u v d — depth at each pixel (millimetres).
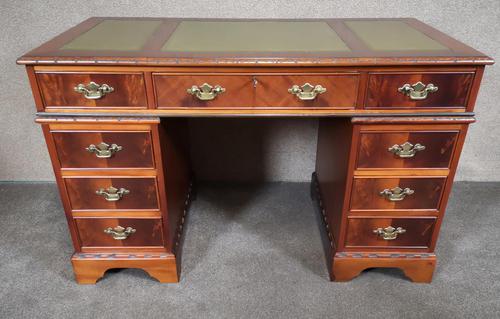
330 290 1378
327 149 1549
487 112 1795
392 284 1402
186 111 1134
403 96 1112
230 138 1874
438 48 1138
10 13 1607
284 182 1980
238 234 1646
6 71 1716
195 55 1072
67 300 1334
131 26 1409
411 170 1222
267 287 1389
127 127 1159
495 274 1438
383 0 1602
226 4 1618
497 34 1640
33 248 1557
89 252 1369
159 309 1303
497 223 1702
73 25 1648
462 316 1275
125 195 1271
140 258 1363
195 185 1848
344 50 1120
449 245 1577
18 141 1879
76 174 1229
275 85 1100
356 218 1304
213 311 1295
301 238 1628
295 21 1508
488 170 1941
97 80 1089
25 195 1883
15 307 1303
